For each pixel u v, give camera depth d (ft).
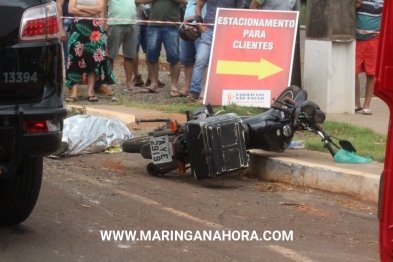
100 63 38.34
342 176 22.49
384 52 11.92
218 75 35.60
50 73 16.15
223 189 23.09
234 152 22.80
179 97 40.81
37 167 17.58
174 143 23.73
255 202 21.56
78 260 16.21
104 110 34.65
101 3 37.91
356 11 35.45
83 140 27.58
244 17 35.83
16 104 15.74
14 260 16.03
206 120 22.82
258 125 23.97
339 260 16.70
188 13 41.47
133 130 31.19
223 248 17.37
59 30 16.57
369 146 26.91
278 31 35.70
